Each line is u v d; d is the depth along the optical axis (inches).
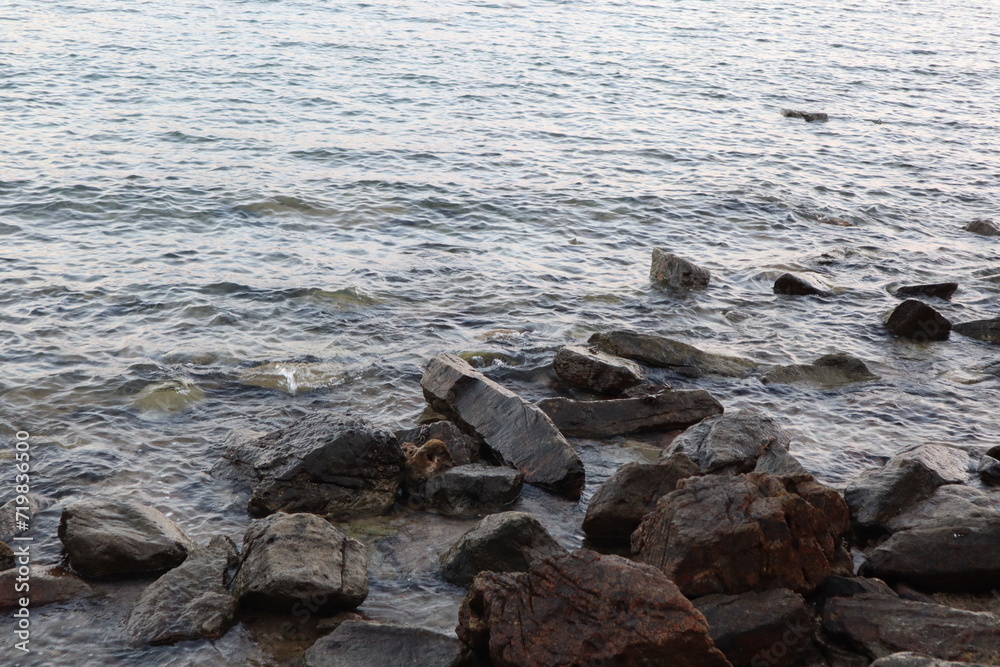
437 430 516.4
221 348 651.5
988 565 397.4
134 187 1002.7
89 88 1465.3
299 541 399.9
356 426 480.7
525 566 402.6
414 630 351.3
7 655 350.6
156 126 1270.9
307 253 860.0
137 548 403.9
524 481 493.7
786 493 402.3
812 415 594.2
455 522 460.1
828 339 730.2
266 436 503.2
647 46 2352.4
